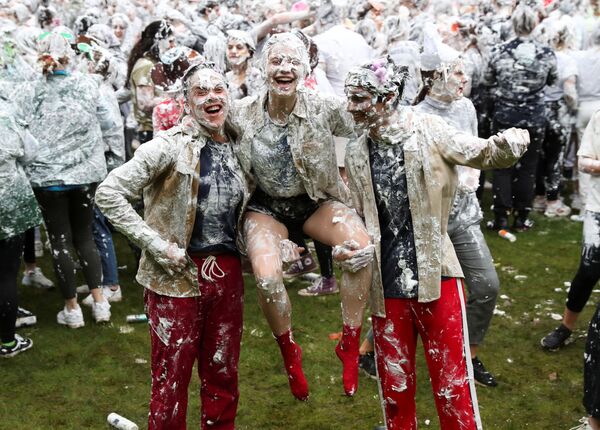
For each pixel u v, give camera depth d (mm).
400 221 3344
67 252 5301
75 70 5340
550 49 7168
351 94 3189
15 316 4918
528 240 7348
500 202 7465
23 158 4734
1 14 8172
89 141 5172
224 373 3641
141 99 6141
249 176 3510
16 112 4695
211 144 3408
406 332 3426
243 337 5285
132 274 6539
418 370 4863
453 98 4324
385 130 3256
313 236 3541
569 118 7906
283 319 3404
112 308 5793
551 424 4227
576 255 6922
